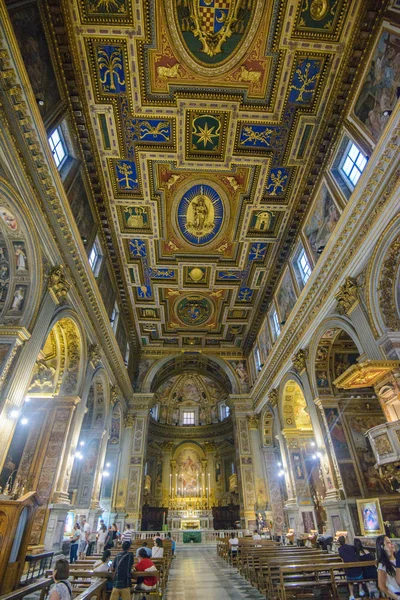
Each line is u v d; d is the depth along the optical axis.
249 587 8.38
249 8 9.16
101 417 16.70
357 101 10.16
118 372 18.98
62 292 10.22
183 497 30.09
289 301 16.25
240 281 18.44
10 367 8.01
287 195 13.98
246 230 15.42
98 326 14.62
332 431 12.32
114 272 17.09
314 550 9.80
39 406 12.10
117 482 20.11
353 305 10.39
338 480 11.53
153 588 6.21
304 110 11.21
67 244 10.68
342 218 10.40
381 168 8.84
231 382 23.70
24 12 7.77
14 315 8.73
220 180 13.80
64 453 11.35
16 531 6.12
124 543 6.36
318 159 12.37
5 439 7.64
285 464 16.73
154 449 31.00
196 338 23.70
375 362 8.04
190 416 34.00
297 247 15.27
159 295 19.34
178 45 9.81
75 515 14.07
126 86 10.56
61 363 12.68
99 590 4.86
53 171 8.94
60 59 9.53
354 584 6.32
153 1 8.91
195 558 15.30
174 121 11.58
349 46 9.66
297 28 9.45
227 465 30.55
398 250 9.19
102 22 9.17
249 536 16.94
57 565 4.09
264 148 12.41
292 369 15.74
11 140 7.53
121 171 13.02
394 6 8.63
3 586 5.65
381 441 7.98
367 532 9.87
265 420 21.34
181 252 16.77
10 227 8.66
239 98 11.00
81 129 11.26
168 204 14.45
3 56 6.87
